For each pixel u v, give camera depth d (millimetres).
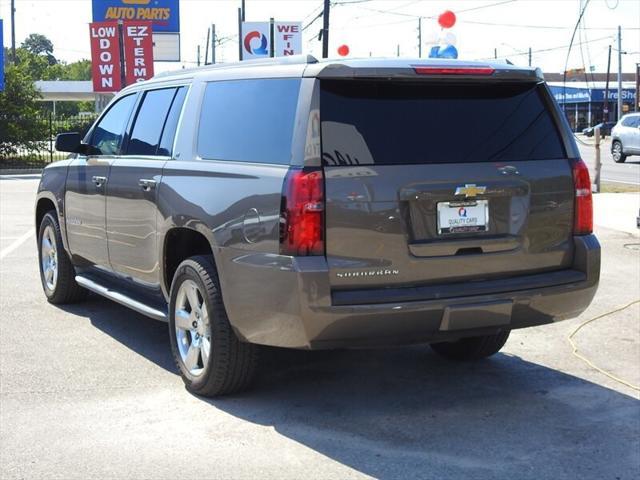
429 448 4441
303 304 4328
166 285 5641
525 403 5164
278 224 4422
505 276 4844
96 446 4426
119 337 6633
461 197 4633
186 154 5410
